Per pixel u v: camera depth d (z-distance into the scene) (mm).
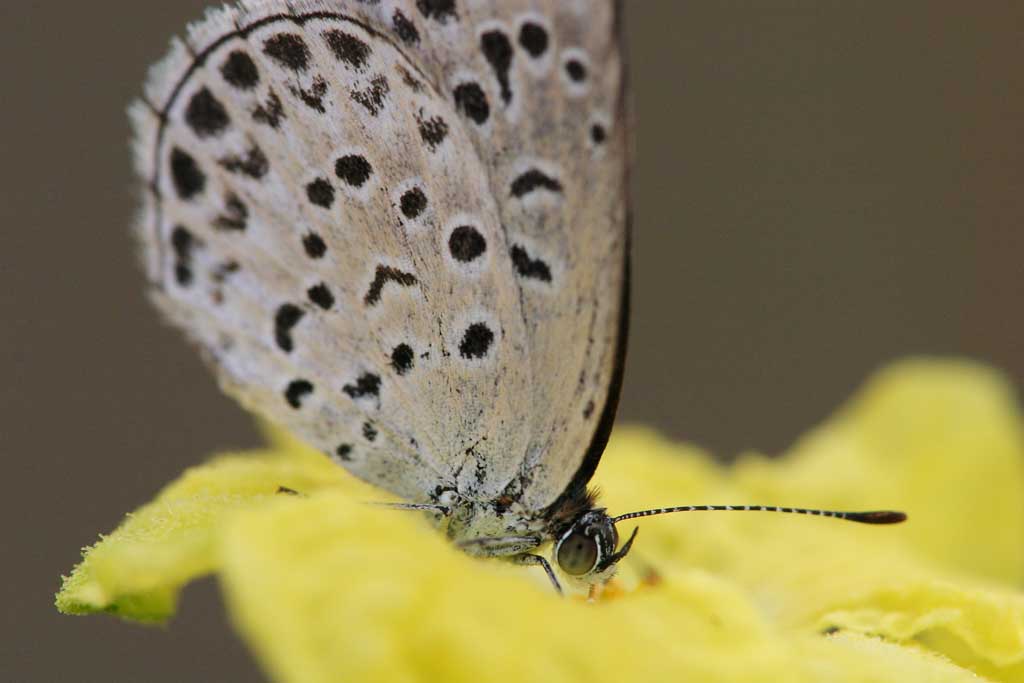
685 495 100
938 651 89
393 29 86
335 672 78
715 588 83
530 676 79
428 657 79
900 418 103
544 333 87
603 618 81
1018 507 102
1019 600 89
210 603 108
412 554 80
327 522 79
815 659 84
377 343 86
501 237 87
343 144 85
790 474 102
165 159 84
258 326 86
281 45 85
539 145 86
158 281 85
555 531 89
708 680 81
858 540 99
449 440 87
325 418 87
